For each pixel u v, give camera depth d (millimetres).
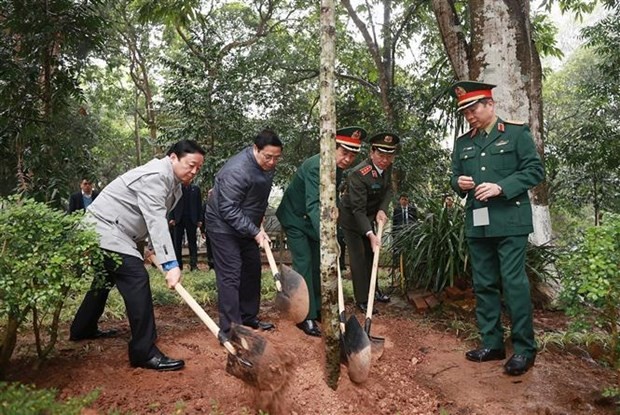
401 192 10195
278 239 12000
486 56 5484
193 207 8617
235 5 13805
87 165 7324
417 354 4074
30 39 6145
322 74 2943
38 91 6480
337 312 3059
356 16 12742
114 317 4844
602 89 12062
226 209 3809
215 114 9148
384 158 4910
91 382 3143
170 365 3381
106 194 3434
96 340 4059
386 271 7727
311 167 4277
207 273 8000
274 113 12266
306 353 3781
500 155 3773
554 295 5246
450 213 5488
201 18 9633
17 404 2232
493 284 3926
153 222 3266
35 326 3271
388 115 12609
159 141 9484
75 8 6258
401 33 13227
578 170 13211
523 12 5531
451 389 3414
